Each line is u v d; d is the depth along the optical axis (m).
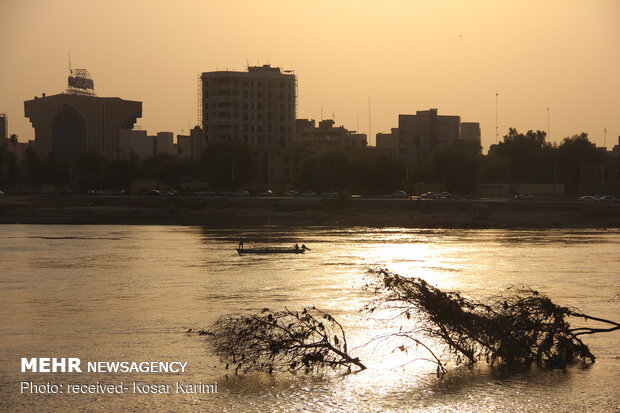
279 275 56.31
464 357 30.14
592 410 24.20
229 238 97.62
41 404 24.92
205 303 43.34
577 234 102.62
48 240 94.44
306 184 186.12
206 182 195.50
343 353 28.83
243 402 25.03
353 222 128.50
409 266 62.53
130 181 194.50
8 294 47.62
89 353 31.25
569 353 29.30
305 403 24.97
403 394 25.69
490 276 55.62
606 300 43.78
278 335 29.62
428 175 188.25
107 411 24.31
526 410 24.22
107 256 72.69
